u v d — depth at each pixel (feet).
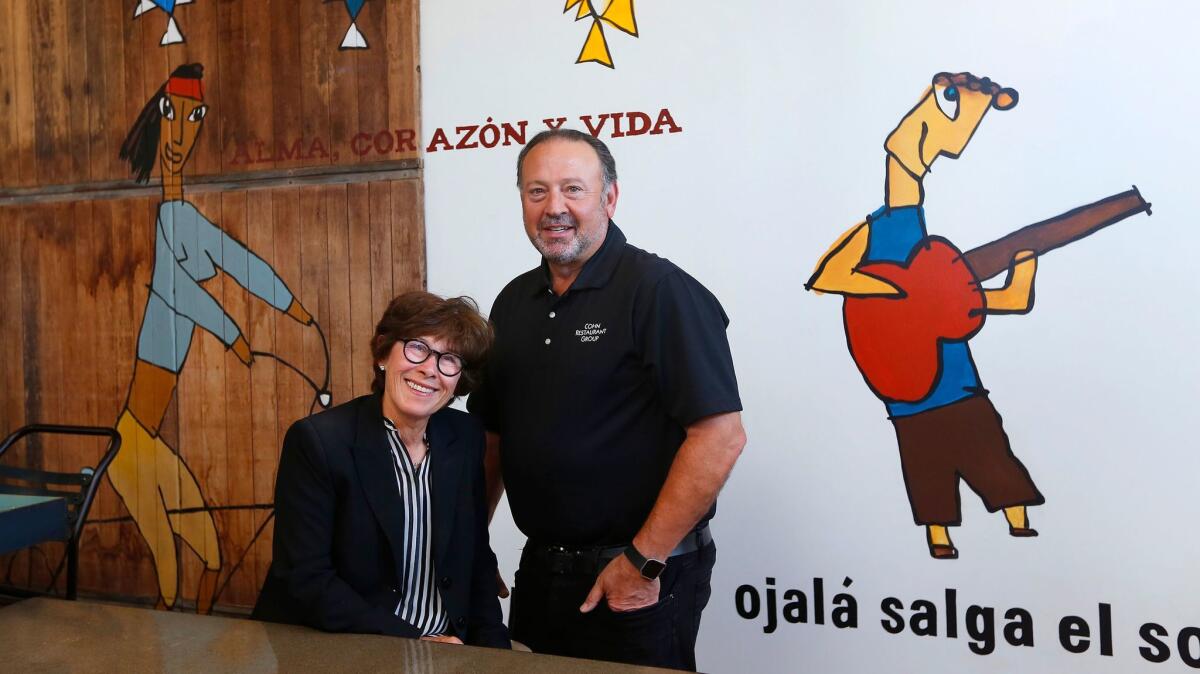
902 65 9.23
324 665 4.81
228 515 11.84
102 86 12.21
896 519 9.38
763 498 9.79
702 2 9.81
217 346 11.83
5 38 12.60
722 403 6.33
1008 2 8.92
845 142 9.42
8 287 12.75
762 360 9.75
